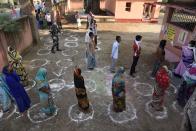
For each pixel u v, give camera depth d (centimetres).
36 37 1353
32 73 972
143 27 2034
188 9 917
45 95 634
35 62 1095
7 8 1931
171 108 742
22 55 1172
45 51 1261
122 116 692
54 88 852
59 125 647
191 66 752
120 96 663
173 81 920
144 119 682
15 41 1073
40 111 708
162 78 648
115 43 924
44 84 615
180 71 930
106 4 2547
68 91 833
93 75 968
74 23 2023
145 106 750
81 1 2762
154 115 702
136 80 935
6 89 680
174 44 1138
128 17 2194
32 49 1289
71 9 2758
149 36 1711
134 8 2148
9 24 1001
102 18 2162
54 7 2002
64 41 1464
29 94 805
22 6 1277
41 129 630
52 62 1100
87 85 880
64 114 696
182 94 738
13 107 727
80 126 644
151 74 971
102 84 890
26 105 698
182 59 914
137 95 819
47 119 672
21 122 658
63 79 926
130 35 1716
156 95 694
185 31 1044
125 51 1307
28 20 1274
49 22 1773
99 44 1426
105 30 1848
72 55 1203
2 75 666
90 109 723
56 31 1203
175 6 1023
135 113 709
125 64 1103
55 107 729
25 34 1218
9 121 662
